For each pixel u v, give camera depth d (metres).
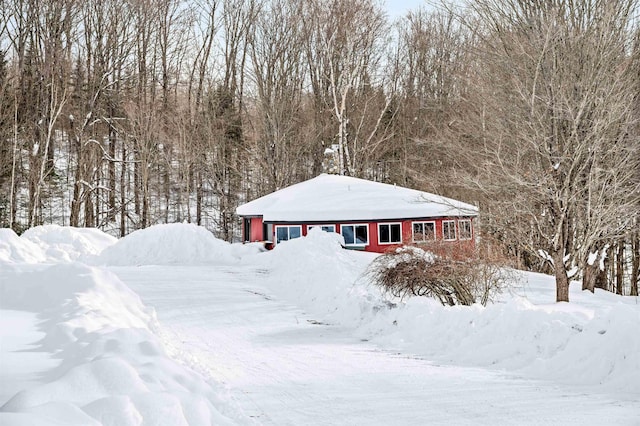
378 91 59.53
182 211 55.34
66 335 9.38
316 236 27.55
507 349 11.97
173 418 6.02
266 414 8.23
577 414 8.10
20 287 13.26
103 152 49.72
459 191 39.59
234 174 56.62
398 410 8.42
